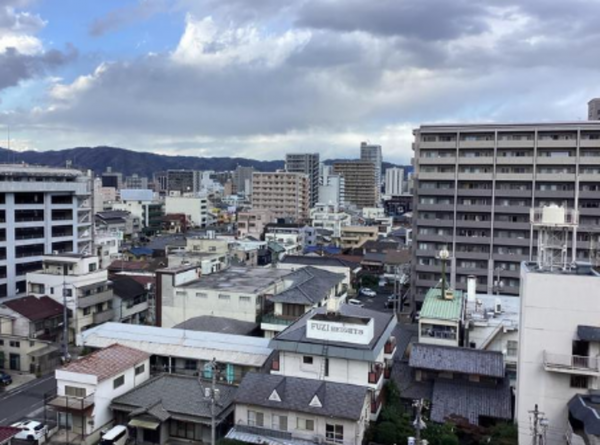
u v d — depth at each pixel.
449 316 40.44
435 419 30.45
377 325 35.41
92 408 30.52
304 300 42.81
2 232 61.22
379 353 32.16
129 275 64.25
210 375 35.97
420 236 71.19
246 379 31.03
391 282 84.88
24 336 43.97
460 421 29.81
